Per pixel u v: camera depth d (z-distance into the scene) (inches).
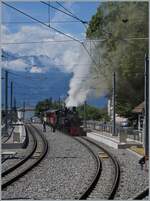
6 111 2738.7
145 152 1472.7
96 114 4749.0
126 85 3171.8
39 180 1007.0
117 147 1884.8
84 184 944.3
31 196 799.7
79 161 1395.2
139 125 2536.9
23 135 2513.5
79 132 2972.4
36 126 4840.1
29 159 1482.5
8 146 1909.4
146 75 1524.4
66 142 2290.8
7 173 1128.2
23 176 1070.4
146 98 1524.4
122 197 793.6
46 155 1600.6
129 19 3014.3
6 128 2711.6
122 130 2300.7
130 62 3063.5
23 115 6397.6
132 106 3255.4
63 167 1245.7
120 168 1224.2
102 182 971.9
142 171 1156.5
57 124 3631.9
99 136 2450.8
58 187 906.7
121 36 3024.1
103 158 1494.8
